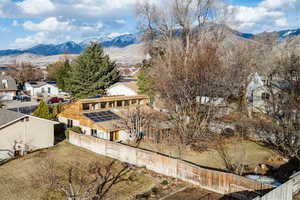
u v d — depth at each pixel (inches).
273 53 1827.0
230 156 867.4
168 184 683.4
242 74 1397.6
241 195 590.6
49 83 2714.1
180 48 1515.7
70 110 1194.0
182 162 699.4
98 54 1824.6
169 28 1692.9
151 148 970.1
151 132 1079.0
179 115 1018.1
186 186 670.5
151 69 1595.7
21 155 922.7
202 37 1581.0
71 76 1855.3
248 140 1050.1
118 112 1228.5
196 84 1015.6
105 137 1036.5
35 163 830.5
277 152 892.6
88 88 1765.5
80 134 999.6
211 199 598.9
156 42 1775.3
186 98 1027.9
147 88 1614.2
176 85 1032.8
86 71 1759.4
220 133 1122.0
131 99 1355.8
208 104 1087.6
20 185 685.9
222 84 1143.0
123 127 1089.4
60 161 849.5
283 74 939.3
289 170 733.3
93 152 942.4
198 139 997.2
